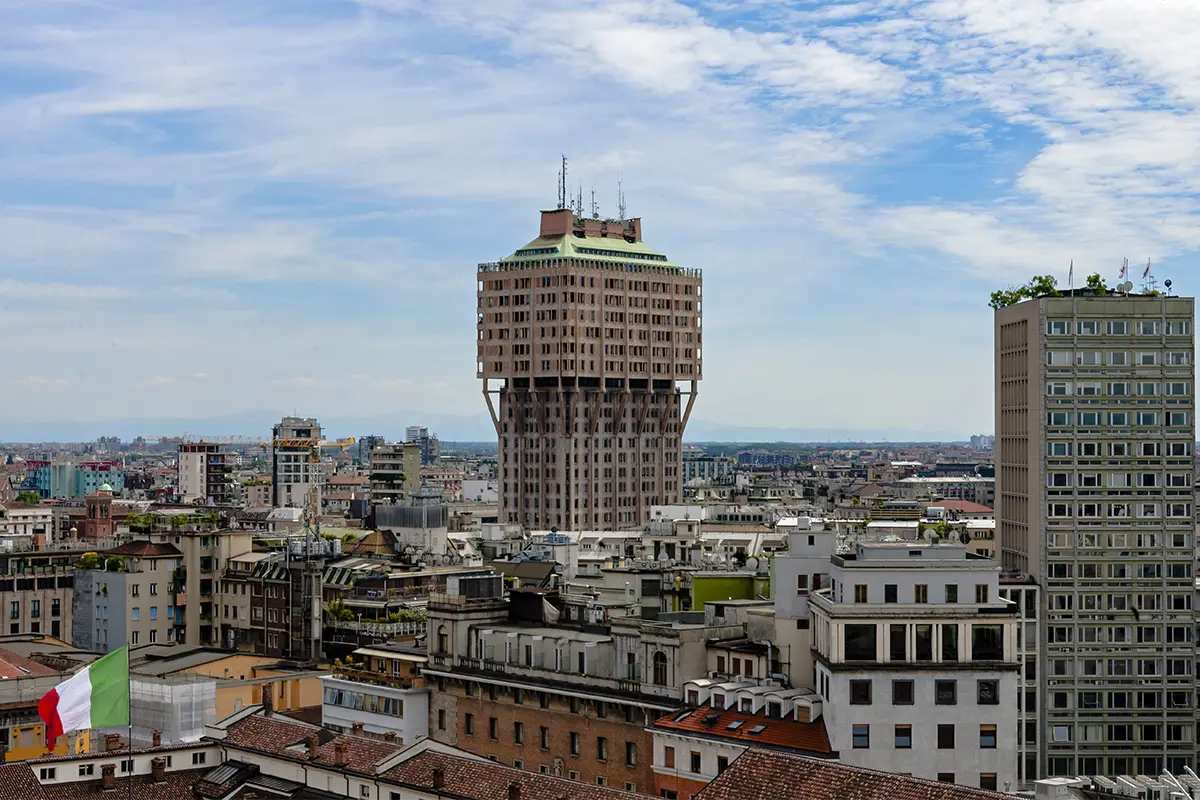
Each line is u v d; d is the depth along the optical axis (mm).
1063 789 167000
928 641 185750
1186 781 163500
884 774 147750
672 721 195875
